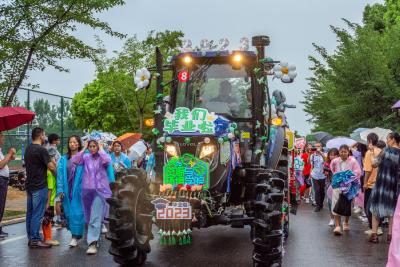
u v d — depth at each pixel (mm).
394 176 10008
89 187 9008
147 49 28719
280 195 7734
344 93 21500
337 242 10172
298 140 19328
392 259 6094
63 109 19000
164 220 7465
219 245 9672
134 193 7664
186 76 8922
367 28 22438
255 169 8273
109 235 7613
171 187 7887
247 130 8625
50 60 13477
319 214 15000
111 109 40781
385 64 20188
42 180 9359
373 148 11352
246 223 7898
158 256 8680
